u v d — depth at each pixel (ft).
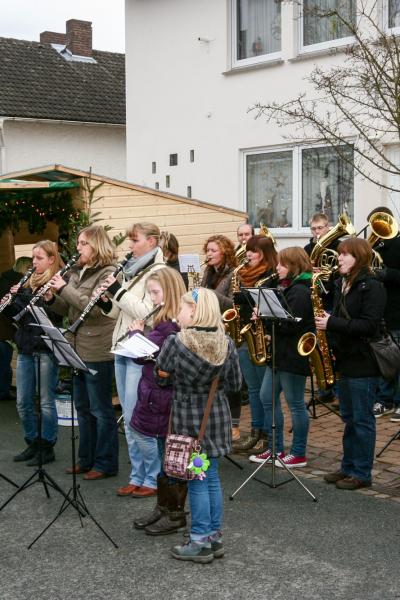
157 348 15.51
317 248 24.13
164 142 42.75
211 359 14.35
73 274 20.18
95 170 67.05
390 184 32.68
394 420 24.53
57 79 68.08
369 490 18.70
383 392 25.38
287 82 36.24
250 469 20.66
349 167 34.32
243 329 20.81
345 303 18.26
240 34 38.86
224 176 39.65
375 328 17.83
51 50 71.61
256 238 21.68
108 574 14.51
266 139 37.35
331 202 35.27
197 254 29.89
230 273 23.18
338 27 33.88
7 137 62.13
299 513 17.29
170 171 42.55
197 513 14.80
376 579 13.96
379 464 20.53
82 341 19.40
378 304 17.85
